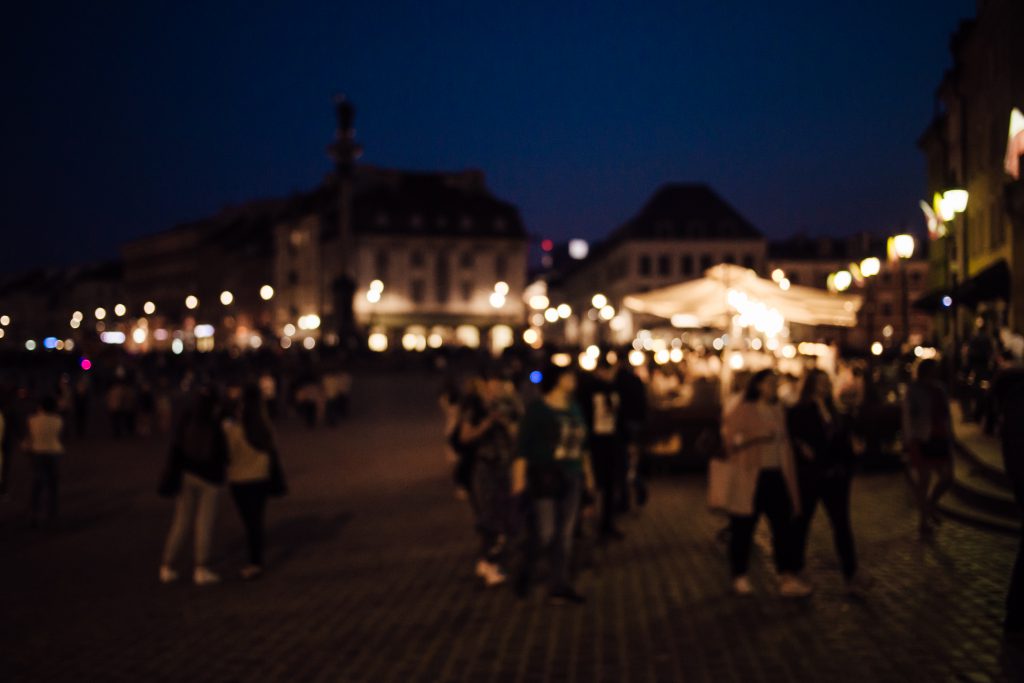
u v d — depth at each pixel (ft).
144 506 61.57
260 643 29.71
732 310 81.05
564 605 33.53
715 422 68.90
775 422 33.96
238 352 300.20
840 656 26.91
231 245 428.97
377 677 25.95
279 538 48.93
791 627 30.01
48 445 54.39
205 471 39.22
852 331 153.99
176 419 138.82
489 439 37.99
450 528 50.70
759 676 25.34
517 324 344.69
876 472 68.64
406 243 337.93
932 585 34.81
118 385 115.44
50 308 591.37
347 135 253.44
